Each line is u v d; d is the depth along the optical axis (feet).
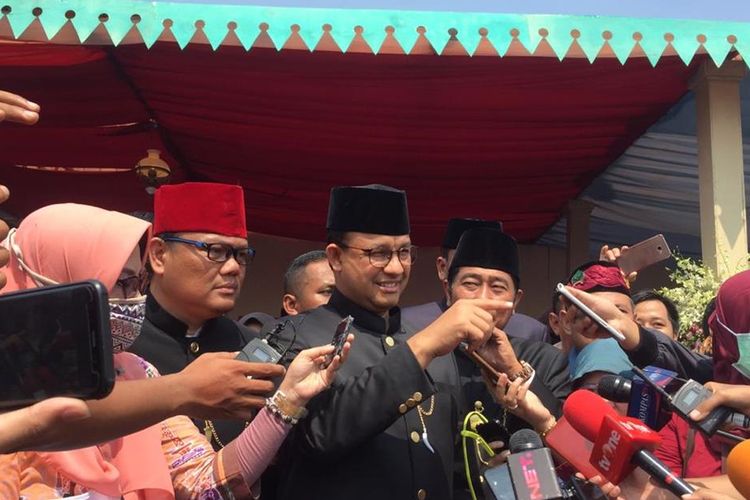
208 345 11.64
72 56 21.93
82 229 7.38
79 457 7.00
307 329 9.85
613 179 29.73
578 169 29.07
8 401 4.74
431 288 35.70
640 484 7.57
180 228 11.05
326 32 18.17
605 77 22.07
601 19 18.43
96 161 29.55
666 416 8.07
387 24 18.26
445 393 9.93
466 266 11.30
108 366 4.62
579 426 7.49
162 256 11.26
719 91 20.74
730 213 20.25
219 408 6.70
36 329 4.68
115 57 22.20
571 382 10.53
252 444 8.03
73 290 4.65
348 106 24.66
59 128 27.02
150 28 17.87
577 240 31.78
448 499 9.33
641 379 8.08
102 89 24.30
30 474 6.88
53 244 7.32
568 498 7.70
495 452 9.08
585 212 31.89
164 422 8.42
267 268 35.53
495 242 11.29
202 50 21.45
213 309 11.23
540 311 36.45
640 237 34.99
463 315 8.59
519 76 22.22
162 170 26.11
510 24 18.38
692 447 9.46
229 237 11.15
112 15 17.81
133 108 25.76
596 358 9.93
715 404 7.07
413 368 8.45
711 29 18.43
